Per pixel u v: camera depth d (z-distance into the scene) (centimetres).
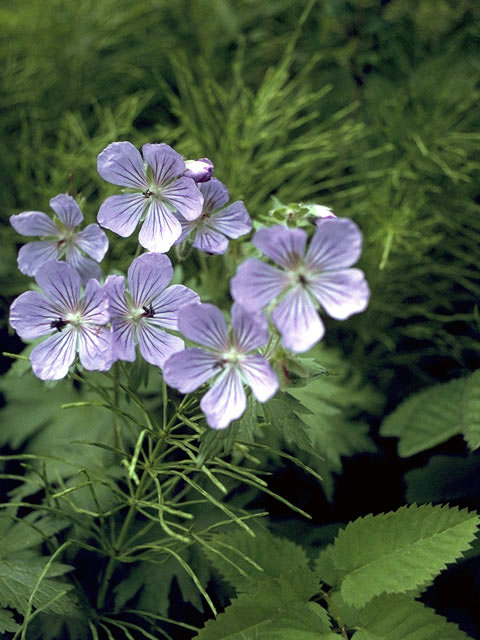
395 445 47
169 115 57
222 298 46
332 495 45
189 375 31
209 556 37
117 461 41
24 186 50
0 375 47
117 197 34
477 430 39
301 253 30
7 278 48
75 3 55
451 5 55
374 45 58
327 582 37
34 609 38
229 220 35
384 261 45
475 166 49
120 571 41
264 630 34
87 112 56
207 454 32
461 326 51
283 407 33
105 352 33
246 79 57
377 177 53
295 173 53
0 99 53
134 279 33
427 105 54
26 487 41
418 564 35
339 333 51
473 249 52
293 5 60
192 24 58
